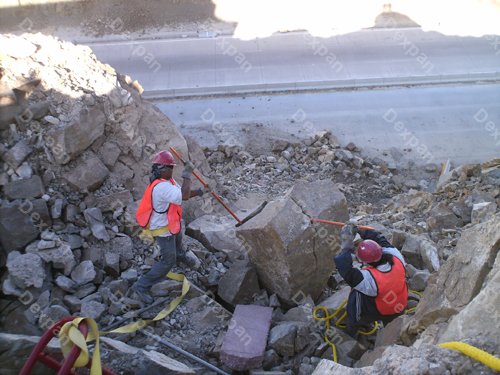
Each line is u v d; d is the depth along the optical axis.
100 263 6.98
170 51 17.98
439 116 15.06
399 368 4.12
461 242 5.57
